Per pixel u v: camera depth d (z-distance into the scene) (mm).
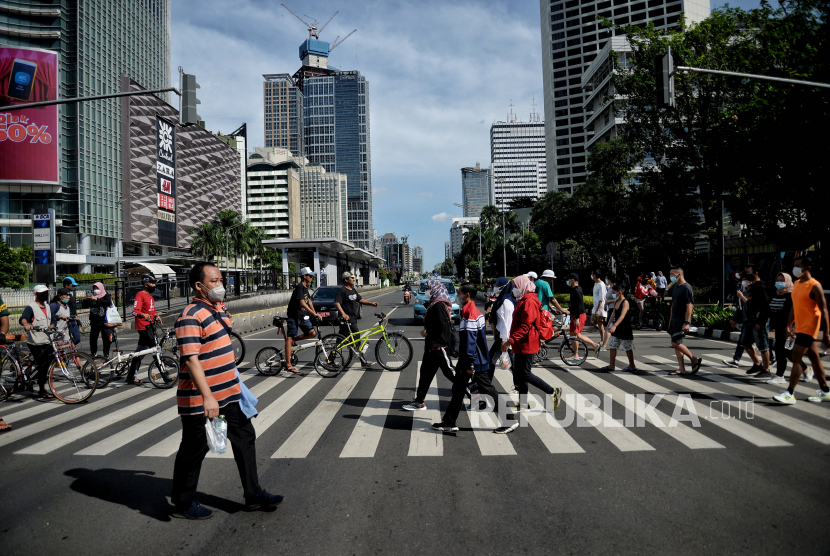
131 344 15812
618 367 9703
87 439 5699
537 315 6387
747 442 5125
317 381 8977
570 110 102062
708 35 22031
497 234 76938
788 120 16141
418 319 19797
